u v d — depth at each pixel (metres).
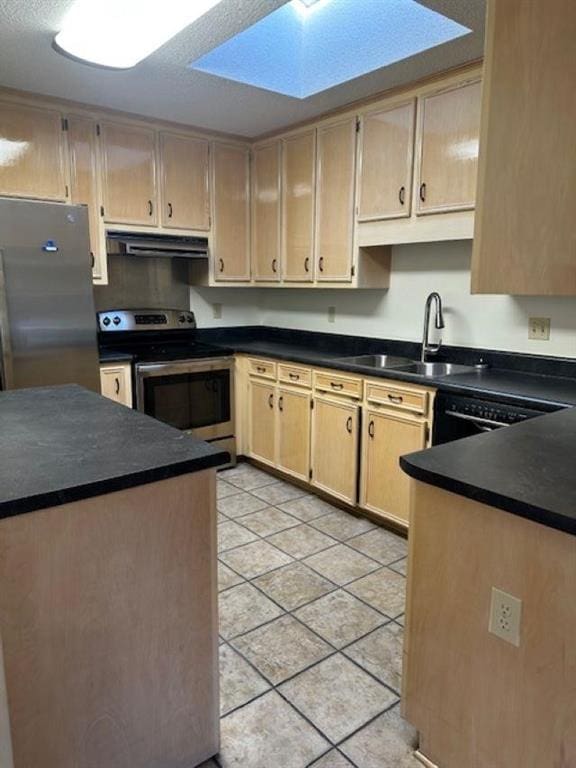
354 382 2.98
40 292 2.92
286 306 4.30
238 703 1.71
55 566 1.16
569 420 1.76
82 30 2.22
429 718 1.45
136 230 3.51
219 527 2.96
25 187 3.07
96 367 3.17
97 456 1.32
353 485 3.06
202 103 3.13
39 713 1.19
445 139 2.68
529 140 1.15
